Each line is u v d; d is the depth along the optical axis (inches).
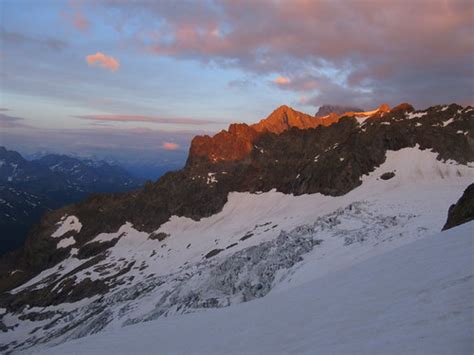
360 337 502.9
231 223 6186.0
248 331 789.9
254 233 5098.4
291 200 6131.9
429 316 481.1
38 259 7190.0
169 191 7564.0
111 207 7765.8
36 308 5147.6
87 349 983.6
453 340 384.8
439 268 687.1
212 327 948.0
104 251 6619.1
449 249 799.1
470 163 5029.5
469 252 717.9
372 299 669.9
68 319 4333.2
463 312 451.5
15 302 5457.7
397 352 406.0
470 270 605.6
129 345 954.1
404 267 797.9
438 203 3467.0
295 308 840.3
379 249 2256.4
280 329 716.0
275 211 5969.5
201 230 6358.3
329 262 2277.3
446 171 4985.2
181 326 1077.8
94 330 3088.1
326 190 5797.2
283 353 558.9
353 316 615.2
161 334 1015.0
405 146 5698.8
